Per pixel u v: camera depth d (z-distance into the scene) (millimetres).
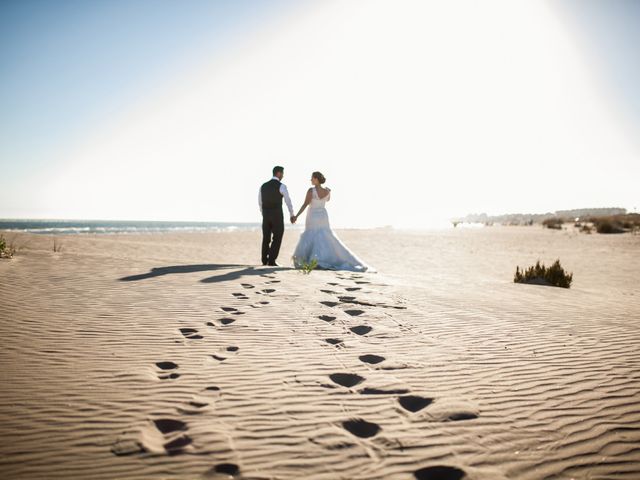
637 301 6934
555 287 8422
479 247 24156
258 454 1981
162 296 5367
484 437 2182
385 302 5535
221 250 17875
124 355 3283
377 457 1981
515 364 3338
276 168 9062
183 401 2525
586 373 3182
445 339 3963
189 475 1800
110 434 2127
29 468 1828
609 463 1975
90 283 6027
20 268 6914
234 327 4113
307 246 9250
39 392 2590
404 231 48719
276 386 2783
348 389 2760
